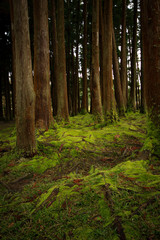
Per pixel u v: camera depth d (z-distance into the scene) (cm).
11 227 221
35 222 224
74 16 1967
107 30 935
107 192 258
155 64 432
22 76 466
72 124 967
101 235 189
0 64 1902
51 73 1930
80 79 2883
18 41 453
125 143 588
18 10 445
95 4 1000
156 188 258
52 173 400
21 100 473
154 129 434
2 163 447
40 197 285
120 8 1828
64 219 221
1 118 2084
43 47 776
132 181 291
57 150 524
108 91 938
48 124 791
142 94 1606
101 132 741
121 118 1234
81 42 2148
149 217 202
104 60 948
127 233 184
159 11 423
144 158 401
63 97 988
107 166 419
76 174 375
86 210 233
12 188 336
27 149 482
